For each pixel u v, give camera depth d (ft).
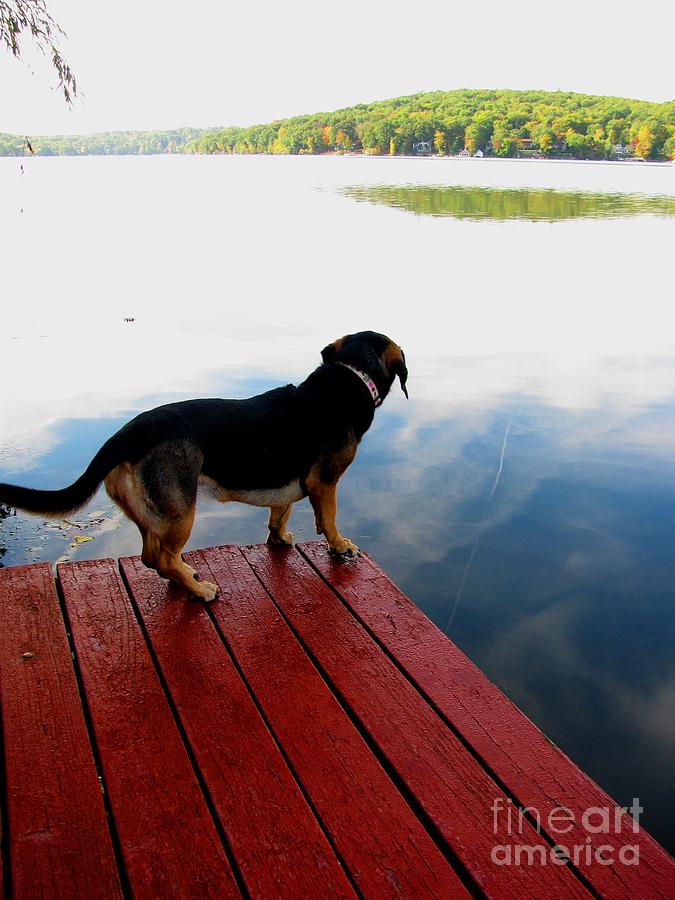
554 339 31.81
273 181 147.02
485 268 50.85
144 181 147.43
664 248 59.26
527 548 15.55
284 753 6.92
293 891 5.54
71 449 19.01
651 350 30.07
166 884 5.57
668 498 17.66
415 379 26.21
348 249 59.52
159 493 8.70
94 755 6.91
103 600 9.41
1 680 7.84
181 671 8.05
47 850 5.81
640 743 10.56
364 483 18.43
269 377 25.05
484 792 6.54
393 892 5.56
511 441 20.88
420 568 14.76
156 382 24.50
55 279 45.60
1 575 9.93
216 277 46.83
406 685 7.92
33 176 158.30
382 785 6.56
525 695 11.42
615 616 13.37
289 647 8.52
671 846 8.77
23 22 17.01
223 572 10.23
